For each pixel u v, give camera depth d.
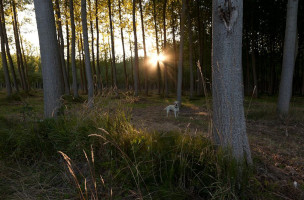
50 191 2.34
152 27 22.72
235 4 2.35
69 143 3.06
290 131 5.69
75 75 16.02
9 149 3.14
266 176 2.55
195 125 6.55
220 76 2.49
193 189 2.20
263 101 14.65
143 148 2.73
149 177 2.34
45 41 4.41
